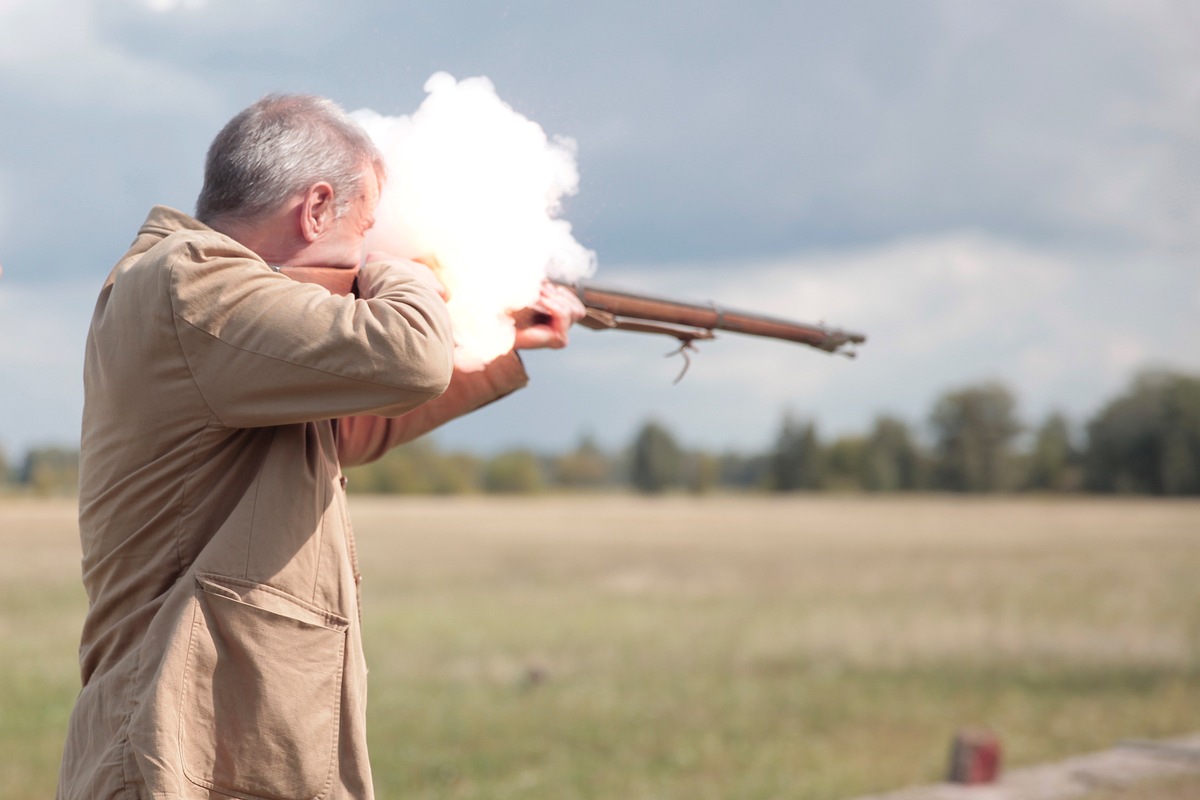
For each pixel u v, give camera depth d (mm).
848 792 9133
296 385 2039
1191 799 8070
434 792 9172
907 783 9445
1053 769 9070
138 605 2135
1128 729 12281
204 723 2021
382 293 2154
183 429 2090
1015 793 8297
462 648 19234
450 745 11031
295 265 2260
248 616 2061
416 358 2059
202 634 2035
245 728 2045
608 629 22516
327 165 2240
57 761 9727
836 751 10953
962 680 15812
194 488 2111
